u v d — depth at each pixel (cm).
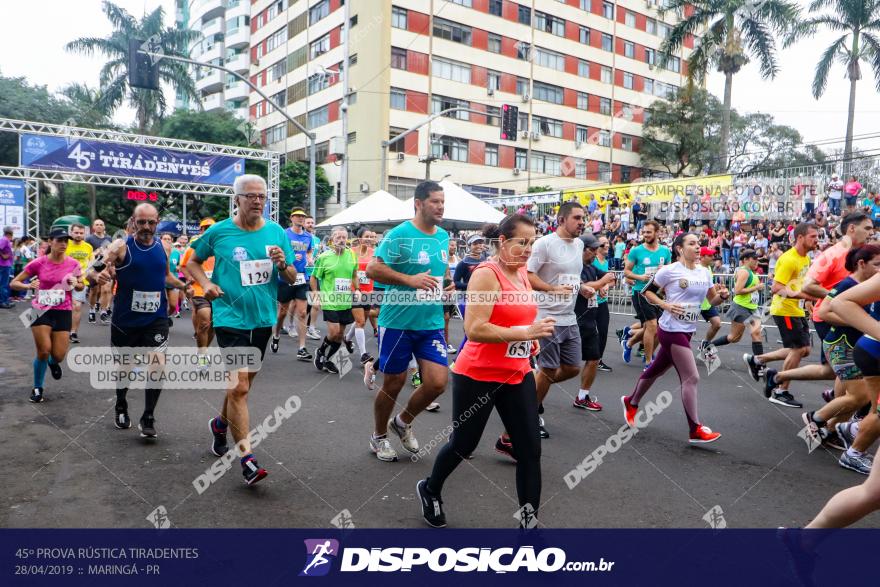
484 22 3672
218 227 422
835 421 501
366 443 496
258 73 4709
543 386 525
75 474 410
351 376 766
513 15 3772
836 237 1468
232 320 411
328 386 702
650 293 516
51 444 471
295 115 4175
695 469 450
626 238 1938
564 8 3941
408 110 3472
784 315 641
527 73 3844
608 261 1927
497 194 3769
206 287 401
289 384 709
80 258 1011
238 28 4838
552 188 3744
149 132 3338
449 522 352
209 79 5272
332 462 449
